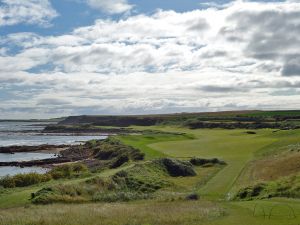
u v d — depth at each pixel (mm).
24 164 81312
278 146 68812
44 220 25938
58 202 37156
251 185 39844
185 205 32812
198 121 188750
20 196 38625
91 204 35812
